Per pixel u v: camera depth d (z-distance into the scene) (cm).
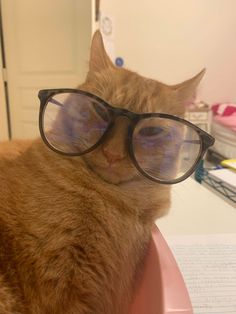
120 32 62
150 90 19
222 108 59
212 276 21
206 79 67
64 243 17
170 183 18
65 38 62
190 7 64
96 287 18
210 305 19
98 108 18
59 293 16
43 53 65
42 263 16
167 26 64
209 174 37
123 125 17
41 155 19
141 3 61
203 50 66
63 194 18
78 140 18
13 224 17
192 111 51
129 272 19
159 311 13
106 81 20
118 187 19
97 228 18
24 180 18
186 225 27
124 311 19
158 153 18
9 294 16
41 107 18
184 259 22
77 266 17
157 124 17
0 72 68
